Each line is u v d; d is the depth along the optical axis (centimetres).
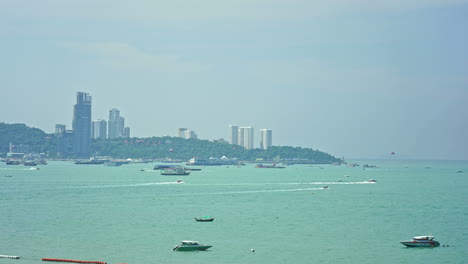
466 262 13988
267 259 14162
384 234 17488
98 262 13725
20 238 16500
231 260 14038
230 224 19275
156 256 14388
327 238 16800
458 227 18825
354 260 14112
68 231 17688
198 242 15938
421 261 14050
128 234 17225
